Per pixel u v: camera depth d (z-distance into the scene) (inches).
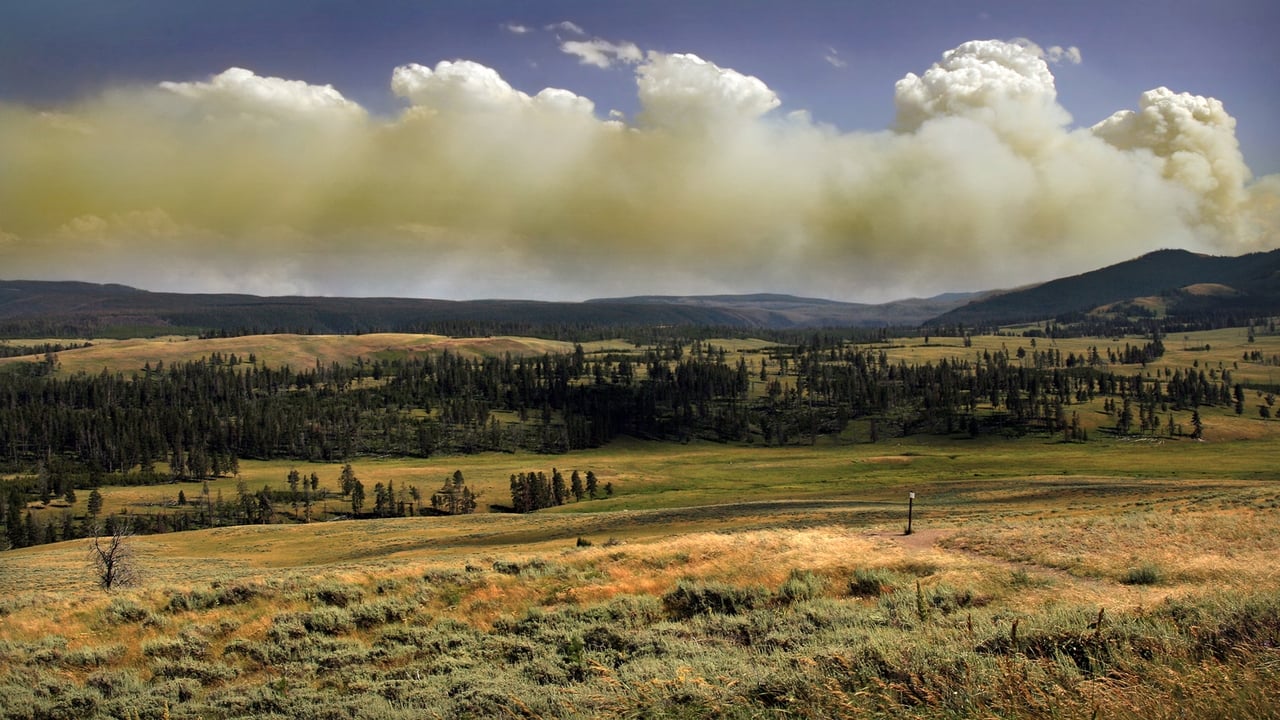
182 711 543.2
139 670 714.8
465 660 625.0
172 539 4045.3
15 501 6801.2
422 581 1148.5
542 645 660.1
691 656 533.0
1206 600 413.7
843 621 607.8
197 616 967.0
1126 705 260.1
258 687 604.4
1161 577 883.4
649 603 858.8
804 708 311.0
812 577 961.5
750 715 325.4
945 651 363.9
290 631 831.1
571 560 1339.8
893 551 1323.8
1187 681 267.7
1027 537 1365.7
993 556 1230.9
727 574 1106.1
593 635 669.3
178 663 714.8
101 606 1027.9
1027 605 698.2
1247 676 263.0
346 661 697.6
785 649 518.9
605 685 432.5
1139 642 346.0
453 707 454.9
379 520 4345.5
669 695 373.4
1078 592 791.7
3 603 1138.0
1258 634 326.3
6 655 769.6
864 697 315.9
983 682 302.2
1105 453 7573.8
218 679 679.7
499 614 898.7
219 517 6924.2
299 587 1130.0
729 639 603.5
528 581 1142.3
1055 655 338.6
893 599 754.2
